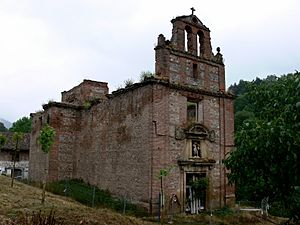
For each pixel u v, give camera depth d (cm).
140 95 2339
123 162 2414
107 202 2292
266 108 826
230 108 2669
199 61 2547
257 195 729
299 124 607
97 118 2828
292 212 685
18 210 1430
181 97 2391
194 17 2602
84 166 2909
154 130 2202
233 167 726
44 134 1934
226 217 2238
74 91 3438
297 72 714
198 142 2433
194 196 2352
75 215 1441
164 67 2328
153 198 2114
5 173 4356
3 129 8969
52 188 2591
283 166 622
